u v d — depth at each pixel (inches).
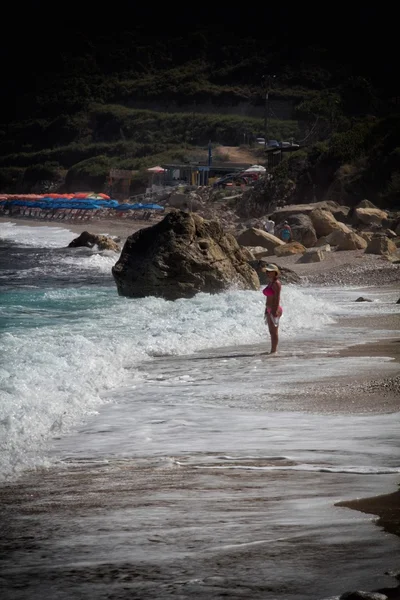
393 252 2856.8
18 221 6574.8
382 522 314.5
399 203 4399.6
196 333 1195.3
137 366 953.5
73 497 402.3
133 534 323.9
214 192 6486.2
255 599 233.1
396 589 228.7
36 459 503.2
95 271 2770.7
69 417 646.5
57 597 247.8
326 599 227.3
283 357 993.5
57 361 904.9
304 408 663.8
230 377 854.5
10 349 978.1
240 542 298.4
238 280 1836.9
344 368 883.4
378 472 426.3
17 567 283.7
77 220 6432.1
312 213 3432.6
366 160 4830.2
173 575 262.7
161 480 434.9
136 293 1820.9
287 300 1487.5
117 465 483.2
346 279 2203.5
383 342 1113.4
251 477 430.6
